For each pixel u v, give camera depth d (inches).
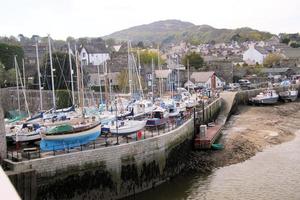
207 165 1350.9
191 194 1083.9
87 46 4099.4
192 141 1551.4
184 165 1353.3
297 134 1942.7
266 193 1077.1
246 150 1536.7
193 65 4315.9
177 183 1184.2
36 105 2591.0
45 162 904.9
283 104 3154.5
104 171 1014.4
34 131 1189.7
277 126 2111.2
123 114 1587.1
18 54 3631.9
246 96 3137.3
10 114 2304.4
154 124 1425.9
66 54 2785.4
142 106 1699.1
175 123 1471.5
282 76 4379.9
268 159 1429.6
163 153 1184.2
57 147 1008.9
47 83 2669.8
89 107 1969.7
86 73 3019.2
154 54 4099.4
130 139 1151.0
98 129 1136.8
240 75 4291.3
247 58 5659.5
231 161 1397.6
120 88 2864.2
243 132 1892.2
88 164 981.2
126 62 3319.4
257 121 2288.4
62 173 934.4
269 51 5851.4
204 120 1945.1
